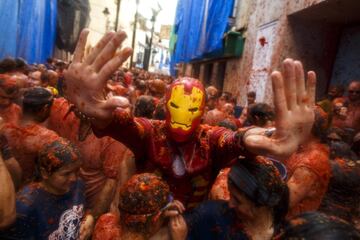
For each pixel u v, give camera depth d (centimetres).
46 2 1252
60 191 174
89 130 249
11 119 279
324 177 214
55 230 173
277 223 148
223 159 166
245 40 1026
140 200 131
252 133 142
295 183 206
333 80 708
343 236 87
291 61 121
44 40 1274
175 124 157
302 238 90
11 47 869
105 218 157
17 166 183
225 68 1257
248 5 1022
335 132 343
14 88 276
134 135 163
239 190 141
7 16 850
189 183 169
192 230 153
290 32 695
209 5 1254
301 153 221
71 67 132
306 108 124
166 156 166
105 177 252
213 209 154
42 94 241
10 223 150
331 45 708
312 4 580
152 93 483
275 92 123
